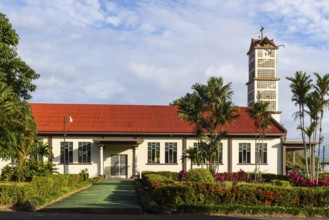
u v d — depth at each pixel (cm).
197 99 3098
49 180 2205
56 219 1431
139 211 1691
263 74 6700
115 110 4359
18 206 1791
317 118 2891
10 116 2439
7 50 3159
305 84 2856
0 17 3200
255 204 1691
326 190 1694
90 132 3881
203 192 1723
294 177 2958
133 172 3922
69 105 4394
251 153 4016
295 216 1602
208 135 3631
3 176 2598
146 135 3947
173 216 1549
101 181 3581
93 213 1675
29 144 2872
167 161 3962
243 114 4375
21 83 3281
